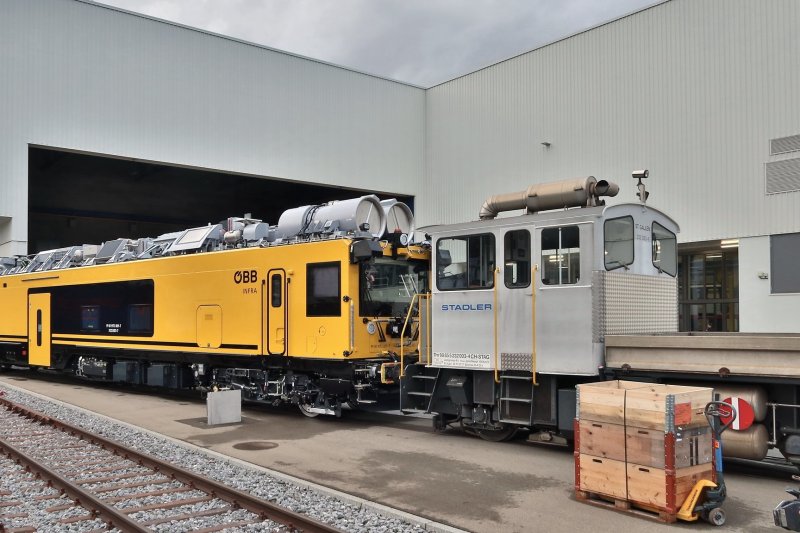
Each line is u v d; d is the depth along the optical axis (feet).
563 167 86.94
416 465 26.23
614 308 27.20
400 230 37.93
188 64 87.76
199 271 43.68
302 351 37.24
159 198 114.52
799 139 64.95
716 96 71.31
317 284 36.68
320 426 35.88
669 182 75.15
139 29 84.07
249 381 41.91
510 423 29.45
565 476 24.34
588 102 83.92
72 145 78.74
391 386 36.76
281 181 102.73
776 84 66.80
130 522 18.57
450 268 31.53
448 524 18.94
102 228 128.16
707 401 19.74
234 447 30.07
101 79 81.05
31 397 47.75
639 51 78.43
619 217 28.09
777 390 22.79
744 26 69.31
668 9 75.72
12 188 74.59
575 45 85.61
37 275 58.70
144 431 33.55
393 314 37.24
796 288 64.75
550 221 27.99
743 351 22.57
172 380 47.47
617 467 20.01
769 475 24.50
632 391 19.74
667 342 24.32
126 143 82.58
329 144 100.07
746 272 68.44
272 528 18.83
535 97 90.68
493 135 96.89
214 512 20.25
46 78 77.20
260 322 39.60
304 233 38.73
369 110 104.27
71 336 54.24
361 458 27.61
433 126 107.86
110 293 50.96
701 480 19.22
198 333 43.47
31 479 24.62
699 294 79.66
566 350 27.02
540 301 27.94
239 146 91.66
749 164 68.59
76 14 79.51
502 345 29.22
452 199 103.96
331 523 19.04
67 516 20.36
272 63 95.14
